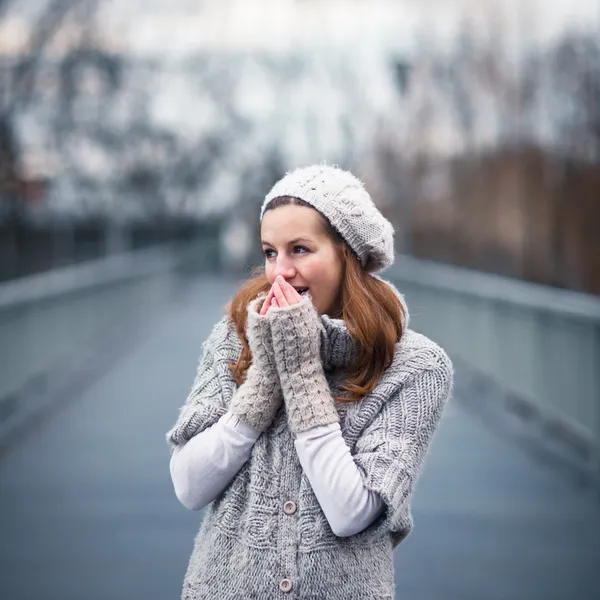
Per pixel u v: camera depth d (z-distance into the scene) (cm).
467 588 517
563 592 511
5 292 1031
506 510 687
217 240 6034
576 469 814
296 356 224
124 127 3212
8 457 846
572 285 1433
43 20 2336
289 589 220
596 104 1547
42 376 1231
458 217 2294
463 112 2292
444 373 233
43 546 585
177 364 1552
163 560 557
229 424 228
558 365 905
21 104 2216
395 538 239
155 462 825
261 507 225
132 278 2347
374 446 223
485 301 1213
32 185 1922
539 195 1617
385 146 2833
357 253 232
